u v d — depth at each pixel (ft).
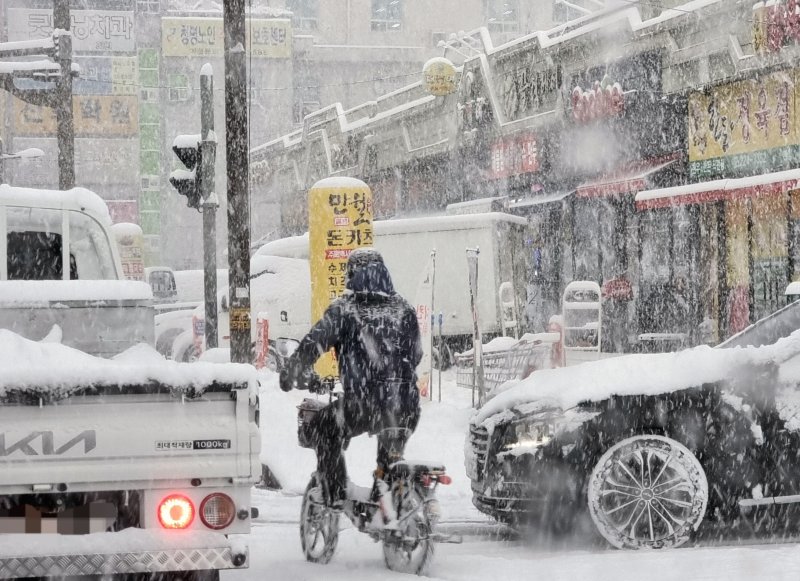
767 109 261.65
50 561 53.98
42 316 70.44
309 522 80.79
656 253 291.79
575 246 324.39
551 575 71.92
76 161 641.81
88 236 89.61
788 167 255.91
